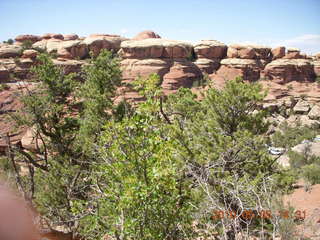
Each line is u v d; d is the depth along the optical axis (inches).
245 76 3181.6
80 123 784.3
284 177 502.6
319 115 2827.3
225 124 590.2
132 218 214.2
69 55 2935.5
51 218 379.9
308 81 3331.7
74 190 425.4
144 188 206.4
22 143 1138.0
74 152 737.0
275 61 3329.2
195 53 3287.4
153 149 221.1
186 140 407.5
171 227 246.4
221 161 407.2
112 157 243.3
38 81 830.5
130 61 2979.8
